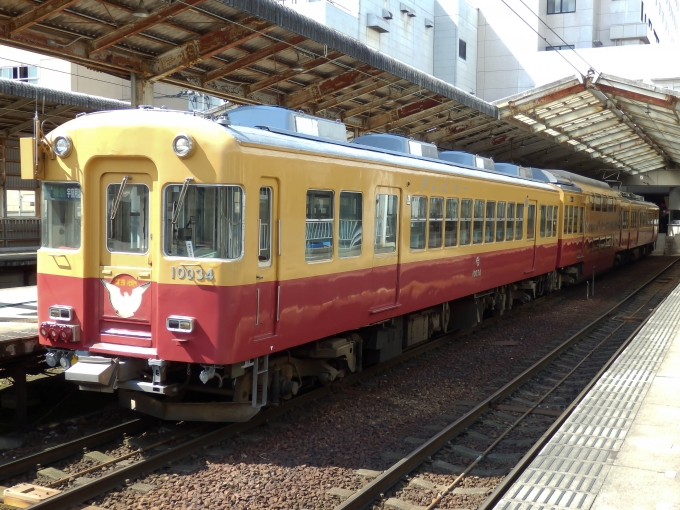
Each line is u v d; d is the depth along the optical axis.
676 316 13.29
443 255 11.29
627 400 7.14
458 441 7.45
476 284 12.86
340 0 33.28
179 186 6.60
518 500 4.68
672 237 44.66
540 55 41.94
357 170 8.54
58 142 6.97
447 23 40.72
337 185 8.12
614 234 26.31
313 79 16.28
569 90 20.80
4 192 22.95
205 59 13.35
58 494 5.54
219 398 8.05
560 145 29.00
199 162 6.49
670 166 41.47
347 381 9.48
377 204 9.16
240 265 6.59
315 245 7.79
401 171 9.70
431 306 11.59
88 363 6.80
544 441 7.16
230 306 6.53
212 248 6.53
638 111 23.17
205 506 5.58
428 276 10.79
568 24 44.59
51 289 7.14
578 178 21.67
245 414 7.16
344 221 8.38
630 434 6.05
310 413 8.15
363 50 14.30
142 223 6.82
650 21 51.47
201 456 6.66
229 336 6.55
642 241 34.62
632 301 19.58
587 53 39.56
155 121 6.65
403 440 7.44
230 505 5.62
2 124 20.73
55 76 32.09
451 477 6.41
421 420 8.21
